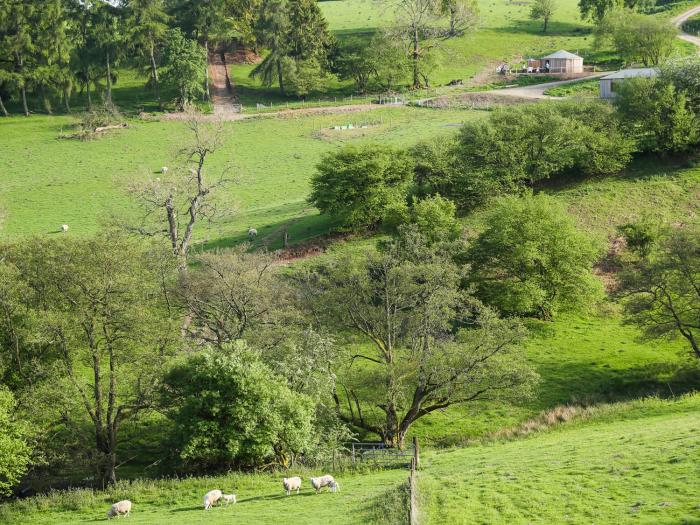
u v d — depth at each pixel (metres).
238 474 42.84
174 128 139.00
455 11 172.62
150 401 47.69
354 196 84.81
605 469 32.72
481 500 30.69
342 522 29.34
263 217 95.25
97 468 45.44
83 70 152.00
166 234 74.94
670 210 85.06
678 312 61.34
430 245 73.12
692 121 93.56
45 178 114.62
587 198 87.94
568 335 67.38
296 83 158.12
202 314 57.00
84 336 48.59
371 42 168.00
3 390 45.19
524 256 68.44
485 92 149.00
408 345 53.31
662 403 50.59
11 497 44.72
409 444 50.19
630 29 157.88
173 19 168.62
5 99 157.62
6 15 152.00
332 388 47.34
